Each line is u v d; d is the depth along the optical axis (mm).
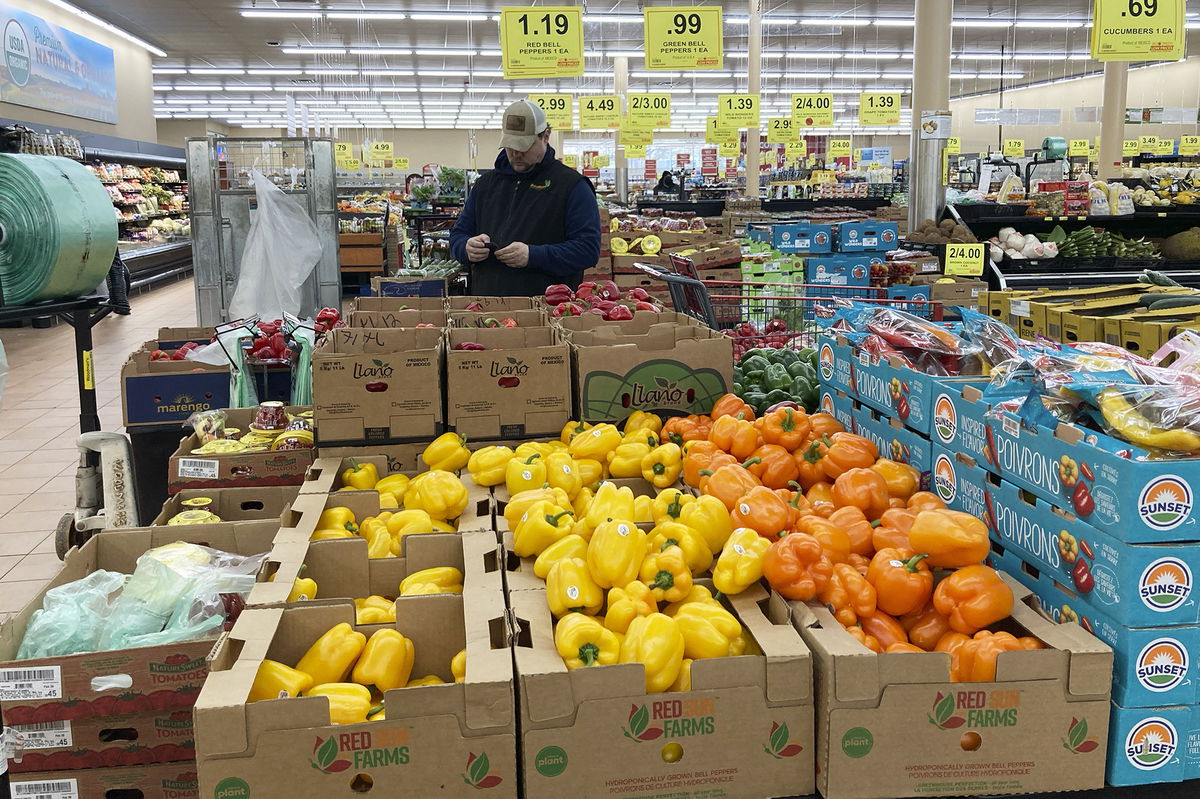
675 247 8867
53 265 3605
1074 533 1818
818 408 3705
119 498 3484
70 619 2131
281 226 7891
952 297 7320
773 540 2113
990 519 2129
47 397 8141
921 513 1998
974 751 1690
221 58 25016
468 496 2666
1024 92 33656
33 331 12008
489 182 5035
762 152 25359
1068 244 8703
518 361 3027
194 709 1568
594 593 1945
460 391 3006
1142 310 3982
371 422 2986
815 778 1728
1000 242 8766
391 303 4551
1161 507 1665
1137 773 1729
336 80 29391
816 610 1873
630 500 2211
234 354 4113
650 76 29000
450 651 2037
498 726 1638
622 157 22438
